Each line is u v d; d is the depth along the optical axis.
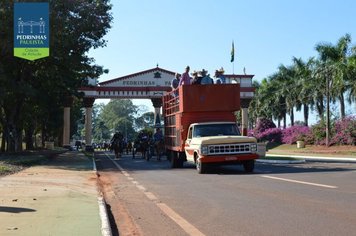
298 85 63.78
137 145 38.12
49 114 53.47
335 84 49.53
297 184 14.31
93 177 17.88
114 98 61.38
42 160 28.19
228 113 21.86
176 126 22.84
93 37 34.56
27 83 33.75
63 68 35.84
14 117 36.81
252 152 19.02
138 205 11.37
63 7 30.97
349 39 49.47
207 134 20.28
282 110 75.81
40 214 9.26
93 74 38.69
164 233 8.25
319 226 8.25
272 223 8.65
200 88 21.56
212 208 10.51
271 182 15.04
